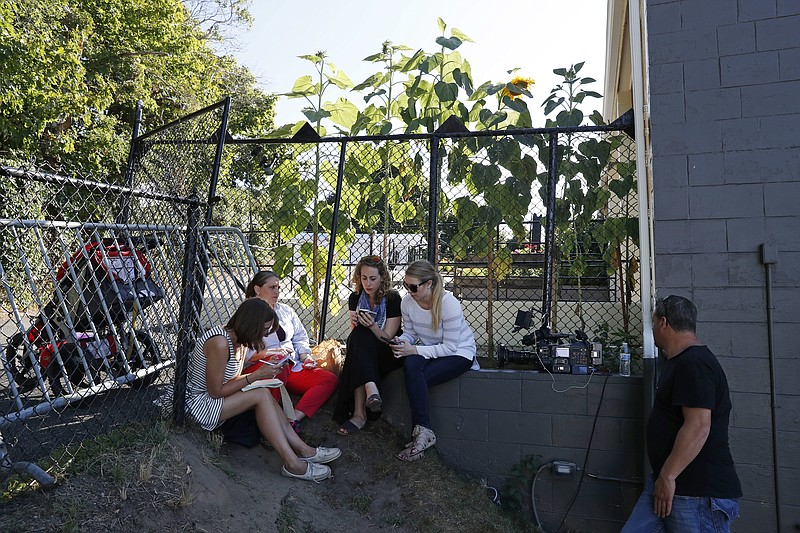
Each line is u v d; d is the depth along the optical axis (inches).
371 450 172.7
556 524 173.3
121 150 571.5
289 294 236.2
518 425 177.2
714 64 163.8
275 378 167.2
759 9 161.5
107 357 184.7
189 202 159.9
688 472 118.5
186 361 154.6
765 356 157.0
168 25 668.7
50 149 510.9
